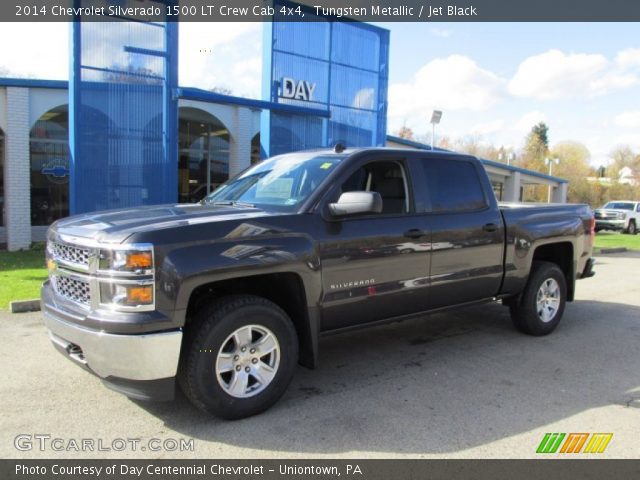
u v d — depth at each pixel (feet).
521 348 18.78
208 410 12.21
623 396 14.55
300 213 13.65
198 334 11.93
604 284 33.65
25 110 44.09
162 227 11.69
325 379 15.51
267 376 13.02
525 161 256.52
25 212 44.65
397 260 15.23
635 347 19.22
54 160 48.73
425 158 16.72
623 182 234.58
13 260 37.11
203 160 59.06
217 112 54.70
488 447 11.59
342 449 11.43
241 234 12.42
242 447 11.47
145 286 11.19
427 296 16.28
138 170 37.91
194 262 11.62
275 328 12.93
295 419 12.80
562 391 14.83
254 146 59.47
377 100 51.72
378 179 15.57
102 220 12.83
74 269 12.25
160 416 12.85
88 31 35.37
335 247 13.88
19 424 12.39
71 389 14.34
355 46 49.83
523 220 18.90
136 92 37.40
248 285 13.76
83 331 11.54
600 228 96.84
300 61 46.34
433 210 16.40
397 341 19.44
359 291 14.47
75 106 35.24
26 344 18.01
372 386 14.98
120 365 11.21
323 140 48.06
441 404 13.79
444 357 17.65
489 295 18.38
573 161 246.47
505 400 14.12
